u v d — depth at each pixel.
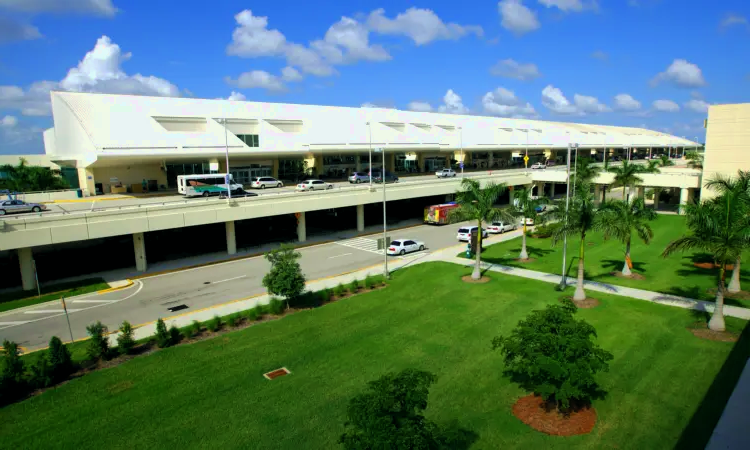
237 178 61.97
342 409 15.69
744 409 14.28
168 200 44.03
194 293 30.00
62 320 25.56
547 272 32.44
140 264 35.38
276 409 15.77
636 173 58.75
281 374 18.31
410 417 10.26
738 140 43.94
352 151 69.31
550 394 14.21
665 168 71.69
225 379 17.97
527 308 25.11
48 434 14.63
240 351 20.50
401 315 24.64
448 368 18.45
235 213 38.94
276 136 64.00
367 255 40.09
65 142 55.97
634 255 37.09
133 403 16.34
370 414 9.83
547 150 104.88
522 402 15.71
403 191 52.19
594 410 14.98
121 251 41.59
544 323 14.67
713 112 45.16
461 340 21.16
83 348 21.50
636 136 151.88
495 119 113.62
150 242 44.66
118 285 31.70
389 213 62.97
